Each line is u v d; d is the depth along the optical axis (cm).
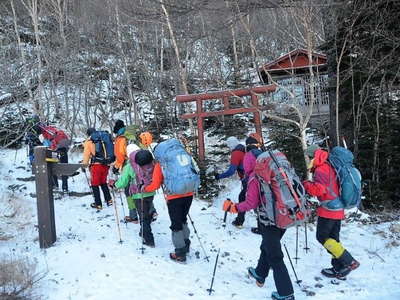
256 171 485
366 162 1085
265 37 1789
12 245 658
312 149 573
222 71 2108
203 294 504
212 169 1302
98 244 651
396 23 1115
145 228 656
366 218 866
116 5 2047
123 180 664
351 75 1072
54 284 502
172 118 2023
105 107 2220
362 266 634
